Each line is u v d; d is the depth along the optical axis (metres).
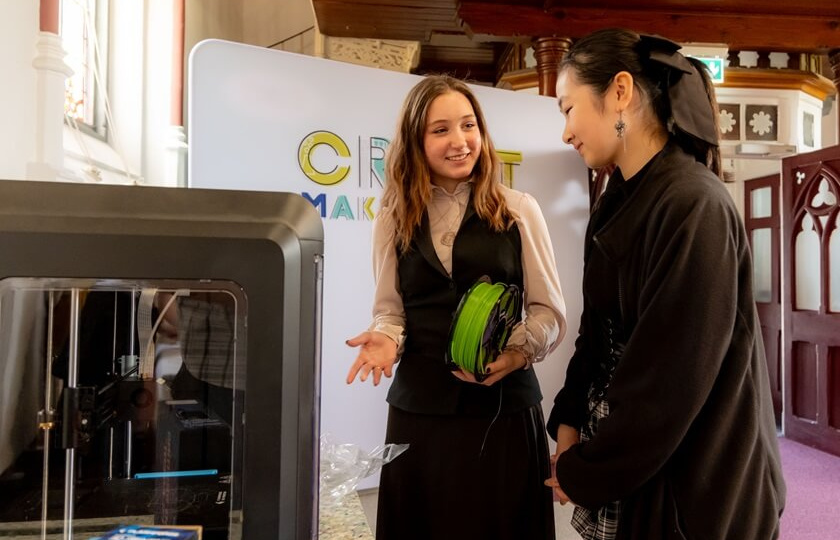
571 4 3.13
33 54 1.55
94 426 0.51
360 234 2.47
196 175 2.17
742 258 0.86
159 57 2.95
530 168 2.77
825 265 3.99
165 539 0.51
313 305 0.52
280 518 0.49
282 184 2.30
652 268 0.85
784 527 2.71
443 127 1.17
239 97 2.21
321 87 2.36
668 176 0.89
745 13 3.24
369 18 3.39
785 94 4.57
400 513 1.17
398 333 1.18
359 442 2.50
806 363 4.20
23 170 1.51
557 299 1.24
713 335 0.78
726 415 0.81
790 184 4.30
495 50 5.07
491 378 1.13
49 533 0.51
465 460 1.15
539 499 1.20
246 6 4.76
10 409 0.49
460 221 1.21
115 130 2.69
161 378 0.51
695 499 0.81
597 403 1.05
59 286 0.47
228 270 0.47
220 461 0.52
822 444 3.99
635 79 0.94
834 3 3.17
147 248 0.46
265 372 0.48
